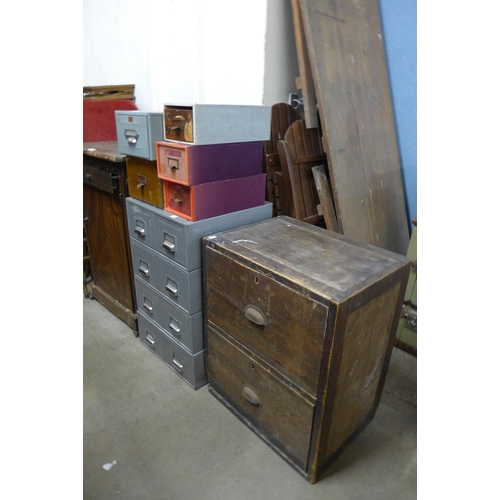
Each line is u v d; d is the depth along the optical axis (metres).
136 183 1.55
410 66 1.98
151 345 1.76
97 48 2.49
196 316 1.44
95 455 1.26
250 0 1.63
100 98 2.15
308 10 1.59
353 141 1.79
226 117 1.29
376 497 1.14
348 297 0.94
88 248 2.12
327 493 1.15
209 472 1.21
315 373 1.03
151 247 1.54
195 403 1.49
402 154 2.16
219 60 1.85
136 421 1.40
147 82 2.18
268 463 1.25
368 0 1.91
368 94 1.90
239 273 1.19
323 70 1.64
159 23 2.01
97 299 2.22
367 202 1.88
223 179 1.38
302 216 1.81
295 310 1.03
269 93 1.77
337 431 1.18
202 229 1.35
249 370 1.28
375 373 1.26
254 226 1.43
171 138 1.32
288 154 1.73
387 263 1.14
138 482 1.17
